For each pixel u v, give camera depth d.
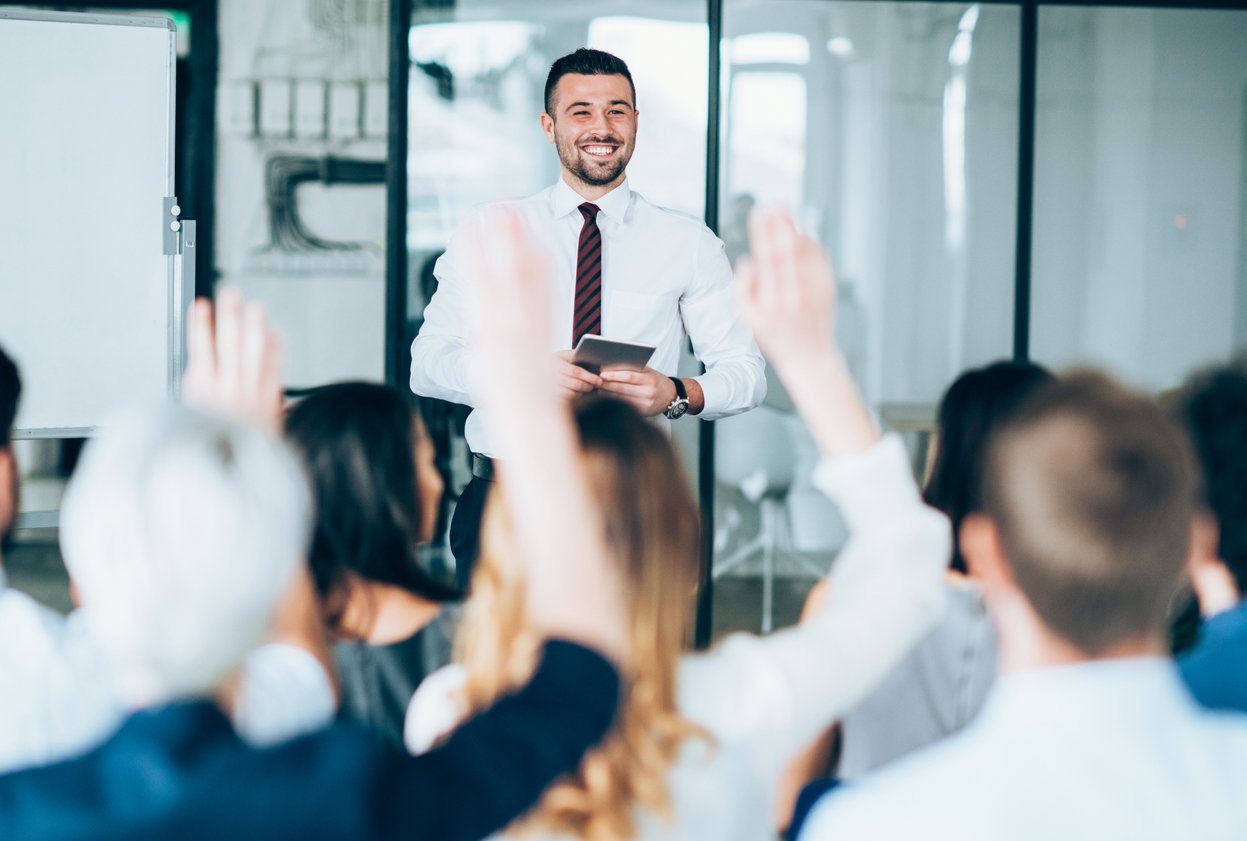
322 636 1.44
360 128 5.46
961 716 1.94
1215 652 1.39
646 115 5.19
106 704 1.45
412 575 1.95
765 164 5.25
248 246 5.50
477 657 1.27
